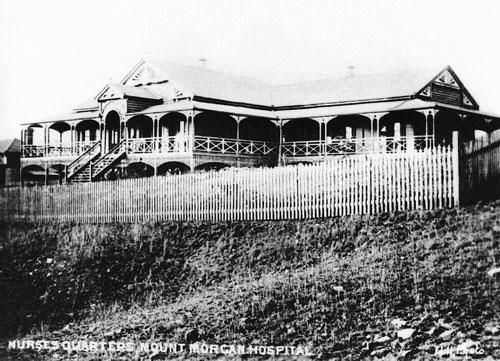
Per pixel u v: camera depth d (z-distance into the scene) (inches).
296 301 559.5
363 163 741.3
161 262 764.6
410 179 706.8
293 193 797.9
